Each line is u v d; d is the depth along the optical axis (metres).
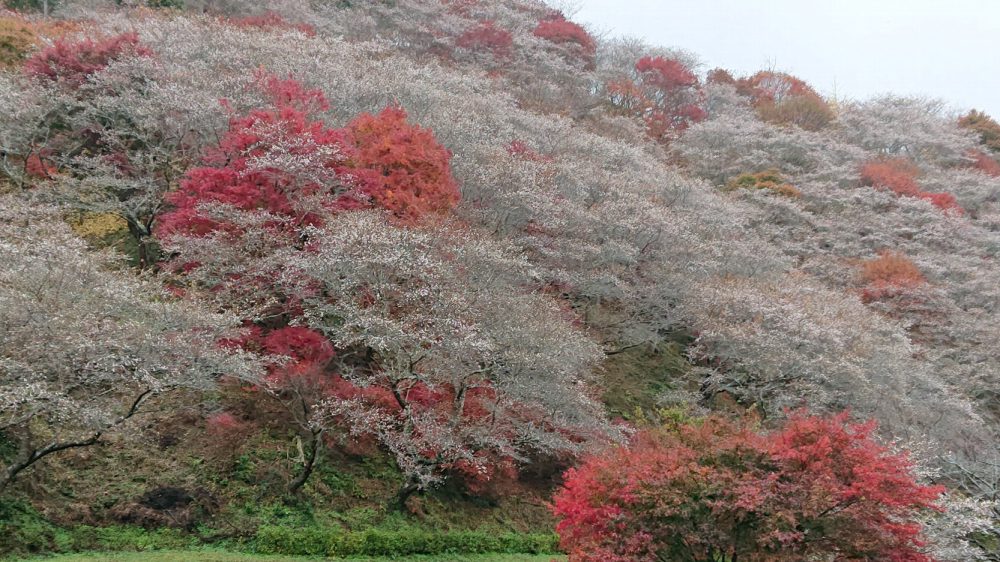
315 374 16.80
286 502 16.02
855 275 34.53
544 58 48.50
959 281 36.41
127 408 15.66
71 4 34.91
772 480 11.81
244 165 19.39
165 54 26.12
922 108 60.88
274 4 39.66
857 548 11.36
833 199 41.25
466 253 18.62
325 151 19.16
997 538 16.97
